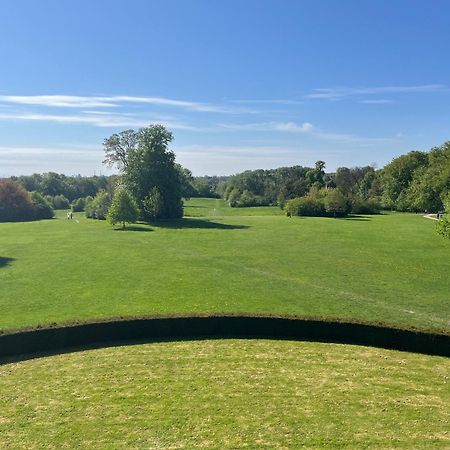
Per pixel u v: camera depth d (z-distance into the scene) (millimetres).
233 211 130500
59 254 53688
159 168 95062
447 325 29750
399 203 123188
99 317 27531
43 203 115438
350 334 26797
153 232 74500
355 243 63250
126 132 100312
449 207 51344
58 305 33125
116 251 56094
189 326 27422
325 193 115000
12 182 110000
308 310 32344
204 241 64812
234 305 33156
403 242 64125
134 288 38094
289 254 54719
